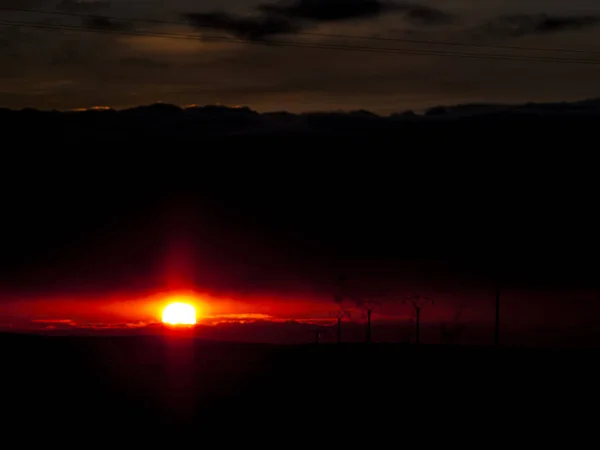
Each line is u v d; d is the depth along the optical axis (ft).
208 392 249.55
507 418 185.98
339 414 193.98
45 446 150.20
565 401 219.61
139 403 221.05
